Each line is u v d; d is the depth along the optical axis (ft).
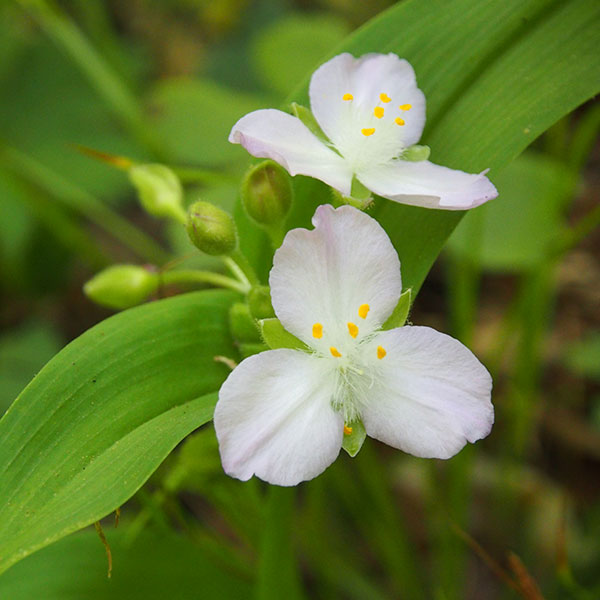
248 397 0.25
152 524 0.40
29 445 0.26
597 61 0.31
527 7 0.32
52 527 0.24
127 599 0.35
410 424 0.25
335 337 0.26
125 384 0.28
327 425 0.25
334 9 0.83
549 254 0.47
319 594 0.50
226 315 0.32
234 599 0.37
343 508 0.55
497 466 0.56
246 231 0.35
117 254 0.73
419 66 0.33
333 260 0.26
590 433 0.58
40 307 0.70
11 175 0.55
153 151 0.57
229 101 0.57
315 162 0.29
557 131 0.50
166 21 0.89
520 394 0.51
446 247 0.54
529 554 0.52
